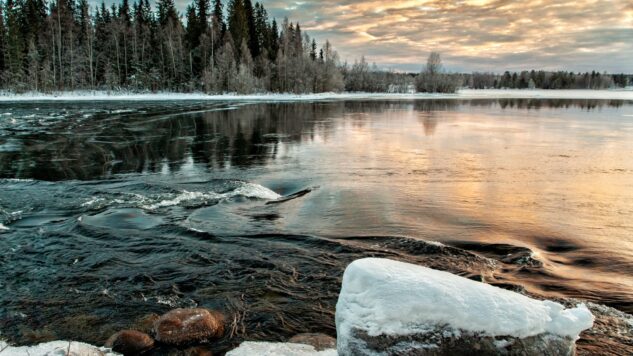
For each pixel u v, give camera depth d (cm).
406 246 715
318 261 648
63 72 5562
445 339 266
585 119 3366
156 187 1100
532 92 12625
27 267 616
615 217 906
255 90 6519
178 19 7331
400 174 1327
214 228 795
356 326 274
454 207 966
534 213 930
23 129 2245
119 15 7312
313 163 1504
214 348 421
